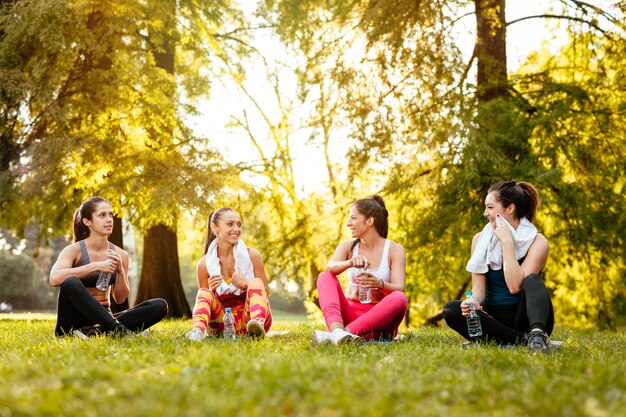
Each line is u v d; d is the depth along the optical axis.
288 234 15.59
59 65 12.84
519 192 5.20
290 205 17.45
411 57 12.91
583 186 13.69
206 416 2.47
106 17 13.35
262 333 5.32
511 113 12.62
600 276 14.61
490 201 5.23
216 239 5.90
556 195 13.44
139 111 13.73
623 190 13.49
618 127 13.56
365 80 13.37
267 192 17.16
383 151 13.48
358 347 4.66
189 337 5.20
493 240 5.18
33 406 2.65
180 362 3.57
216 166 13.98
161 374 3.28
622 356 4.57
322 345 4.75
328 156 14.55
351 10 14.14
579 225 13.55
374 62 13.34
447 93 13.19
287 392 2.86
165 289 15.84
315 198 16.00
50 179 12.84
